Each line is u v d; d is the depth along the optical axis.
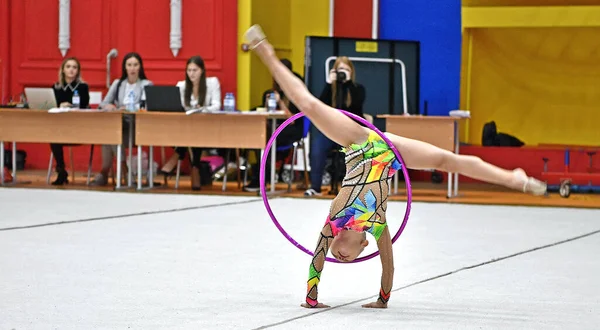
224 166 14.39
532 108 17.34
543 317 5.59
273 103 13.03
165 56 16.14
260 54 5.34
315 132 13.08
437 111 17.23
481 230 9.78
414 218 10.74
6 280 6.45
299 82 5.40
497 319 5.50
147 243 8.33
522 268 7.45
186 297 5.98
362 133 5.45
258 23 16.48
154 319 5.30
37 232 8.88
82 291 6.11
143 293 6.09
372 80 14.78
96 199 11.98
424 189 14.81
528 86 17.33
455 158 5.45
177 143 12.82
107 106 13.16
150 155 13.45
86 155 16.80
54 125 13.11
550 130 17.31
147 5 16.17
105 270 6.93
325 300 6.02
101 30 16.33
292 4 16.97
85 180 14.88
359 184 5.40
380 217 5.48
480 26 16.50
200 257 7.64
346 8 17.16
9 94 16.61
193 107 13.16
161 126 12.85
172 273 6.88
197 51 16.05
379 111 14.79
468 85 17.05
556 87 17.23
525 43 17.25
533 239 9.16
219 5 15.93
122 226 9.45
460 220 10.65
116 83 13.74
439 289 6.49
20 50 16.58
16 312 5.43
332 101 12.80
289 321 5.32
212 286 6.39
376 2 17.09
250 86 16.33
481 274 7.14
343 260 5.52
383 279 5.73
